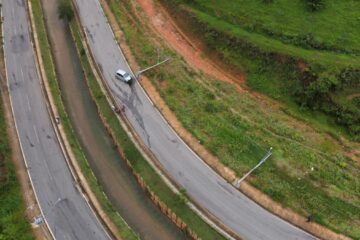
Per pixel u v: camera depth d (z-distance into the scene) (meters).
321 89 57.59
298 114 59.28
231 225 49.12
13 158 55.09
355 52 60.53
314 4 64.25
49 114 60.03
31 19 72.62
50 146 56.50
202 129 56.25
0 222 48.47
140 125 58.00
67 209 50.84
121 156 57.75
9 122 58.97
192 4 68.94
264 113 59.03
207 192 51.56
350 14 63.91
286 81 60.91
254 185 50.78
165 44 66.44
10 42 69.31
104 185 55.38
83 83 65.94
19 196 51.34
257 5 66.50
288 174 51.50
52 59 68.38
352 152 54.91
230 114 57.91
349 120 57.03
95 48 66.88
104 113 60.62
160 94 60.12
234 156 53.47
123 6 71.69
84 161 56.06
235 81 63.28
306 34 62.44
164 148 55.62
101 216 50.62
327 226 47.19
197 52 66.19
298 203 49.03
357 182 50.81
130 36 67.44
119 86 62.19
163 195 52.50
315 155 53.69
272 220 48.91
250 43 62.97
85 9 72.50
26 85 63.31
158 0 72.44
